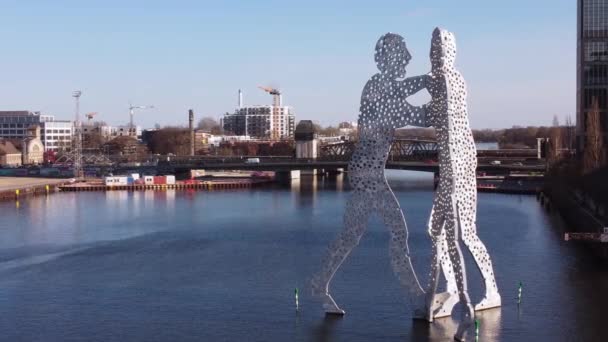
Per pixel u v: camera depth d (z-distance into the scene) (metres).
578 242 144.12
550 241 145.88
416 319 89.81
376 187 87.56
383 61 85.94
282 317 92.56
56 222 188.62
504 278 111.75
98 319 93.81
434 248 87.50
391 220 88.00
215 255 137.25
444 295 89.69
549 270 117.31
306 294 103.81
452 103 81.56
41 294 107.44
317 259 131.25
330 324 89.19
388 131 86.12
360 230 89.19
